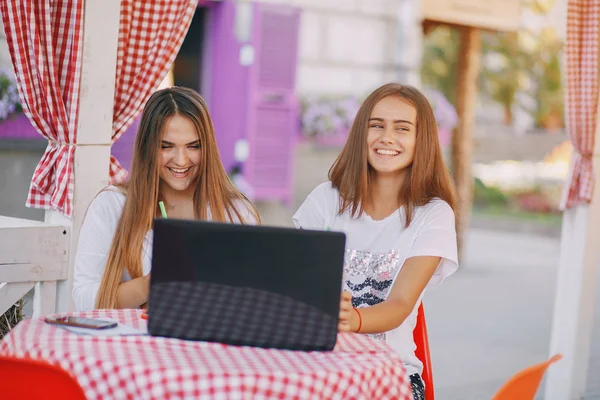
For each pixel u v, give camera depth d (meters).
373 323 2.42
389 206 2.80
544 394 4.66
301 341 2.01
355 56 8.12
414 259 2.64
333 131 7.96
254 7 7.45
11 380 1.91
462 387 4.80
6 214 6.11
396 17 8.30
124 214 2.71
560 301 4.47
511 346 5.89
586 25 4.21
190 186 2.88
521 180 15.39
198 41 7.37
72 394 1.88
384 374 2.00
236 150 7.48
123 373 1.83
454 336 6.10
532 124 14.32
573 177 4.30
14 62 3.18
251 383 1.80
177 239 1.99
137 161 2.74
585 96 4.22
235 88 7.44
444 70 13.07
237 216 2.88
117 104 3.36
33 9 3.07
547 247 11.45
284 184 7.71
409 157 2.75
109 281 2.65
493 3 8.06
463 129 8.33
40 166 3.27
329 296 1.99
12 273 3.09
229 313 2.01
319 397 1.86
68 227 3.21
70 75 3.19
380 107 2.76
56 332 2.08
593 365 5.43
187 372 1.79
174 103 2.75
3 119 5.96
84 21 3.15
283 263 1.98
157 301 2.02
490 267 9.38
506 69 13.78
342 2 7.98
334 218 2.85
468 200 8.76
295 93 7.71
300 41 7.79
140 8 3.33
